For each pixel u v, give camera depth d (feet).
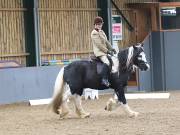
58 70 75.00
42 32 76.54
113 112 55.26
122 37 88.58
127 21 89.25
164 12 90.07
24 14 74.95
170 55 90.48
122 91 50.49
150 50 89.97
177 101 66.90
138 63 50.70
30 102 69.00
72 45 80.69
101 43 50.37
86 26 83.10
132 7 90.38
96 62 50.42
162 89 90.17
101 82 50.06
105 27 85.97
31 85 71.77
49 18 77.46
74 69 50.08
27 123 49.88
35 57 75.10
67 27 80.02
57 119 51.31
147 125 44.75
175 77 90.94
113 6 87.45
